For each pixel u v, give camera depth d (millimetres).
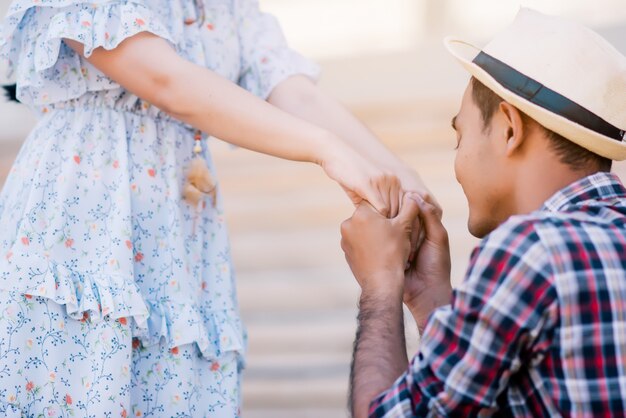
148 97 1984
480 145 1801
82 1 1937
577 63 1717
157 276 2014
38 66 1931
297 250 5133
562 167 1735
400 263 1912
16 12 1943
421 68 5285
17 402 1854
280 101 2322
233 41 2268
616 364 1526
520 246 1556
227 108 1983
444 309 1607
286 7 5574
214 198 2186
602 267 1547
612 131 1717
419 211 2016
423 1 5379
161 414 1961
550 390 1544
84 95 2029
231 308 2152
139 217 2016
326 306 5043
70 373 1897
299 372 4863
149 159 2051
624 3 4996
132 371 1962
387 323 1815
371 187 1956
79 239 1964
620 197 1713
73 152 1990
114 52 1959
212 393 2059
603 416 1519
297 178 5242
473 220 1850
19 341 1869
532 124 1733
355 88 5344
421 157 5141
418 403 1591
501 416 1600
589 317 1527
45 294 1875
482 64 1800
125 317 1918
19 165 2072
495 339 1535
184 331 1983
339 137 2221
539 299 1525
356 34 5477
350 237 1934
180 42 2098
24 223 1925
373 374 1730
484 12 5340
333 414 4738
